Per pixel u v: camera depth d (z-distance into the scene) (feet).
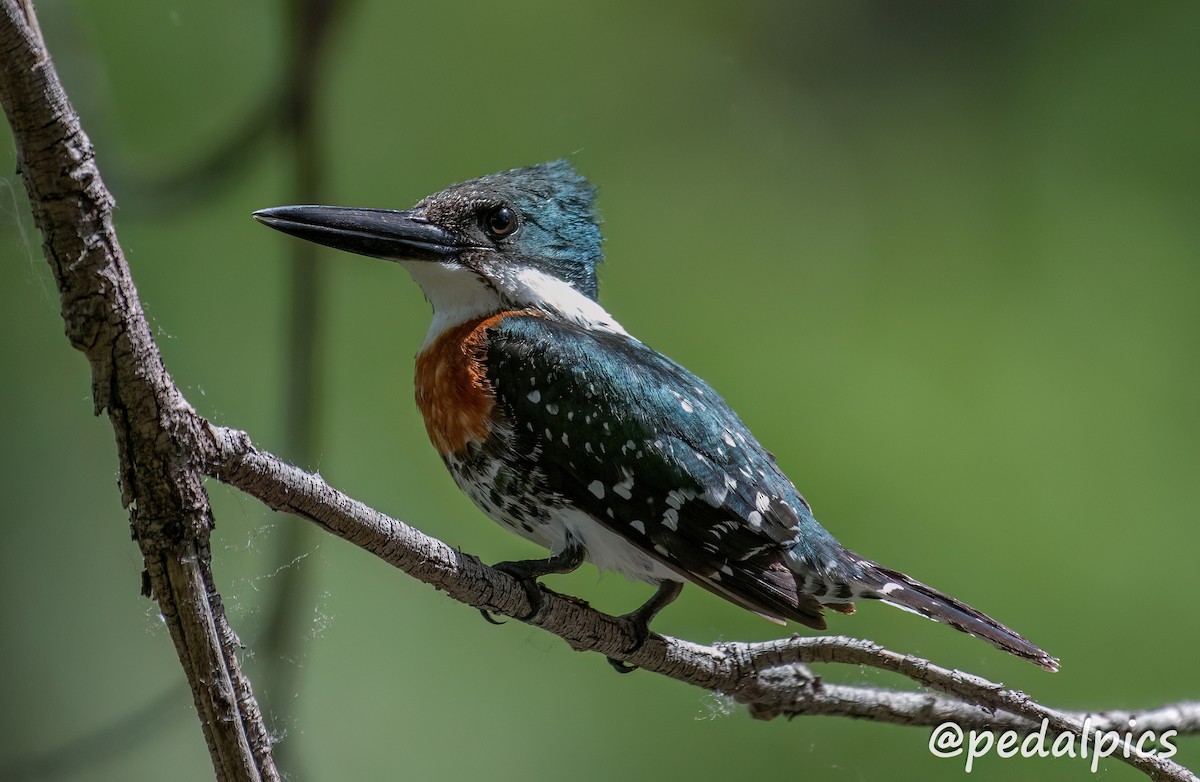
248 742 13.66
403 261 14.03
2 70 13.55
